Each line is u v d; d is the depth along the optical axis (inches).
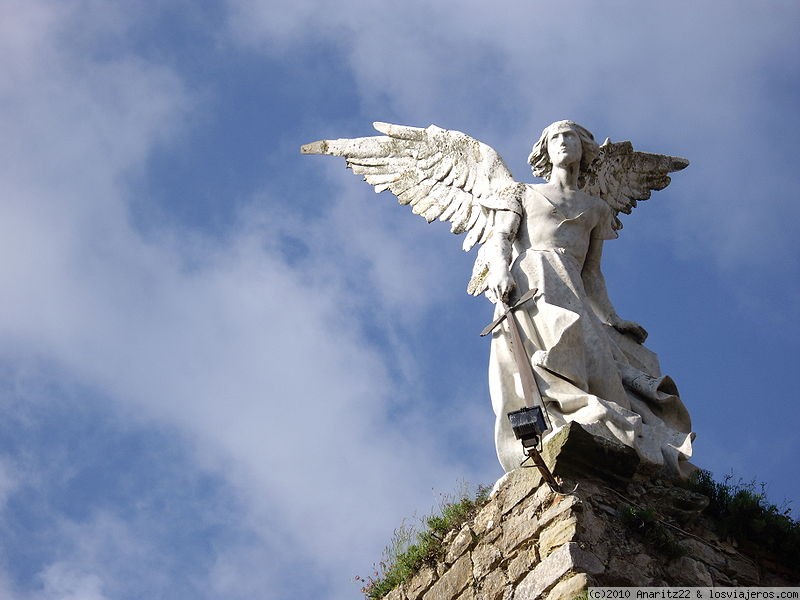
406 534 703.7
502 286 680.4
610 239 723.4
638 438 643.5
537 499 626.8
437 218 775.7
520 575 615.8
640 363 705.6
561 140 726.5
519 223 714.8
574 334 661.3
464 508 675.4
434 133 799.7
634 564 607.2
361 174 812.6
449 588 652.1
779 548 652.1
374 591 694.5
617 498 628.4
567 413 649.0
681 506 640.4
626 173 780.6
